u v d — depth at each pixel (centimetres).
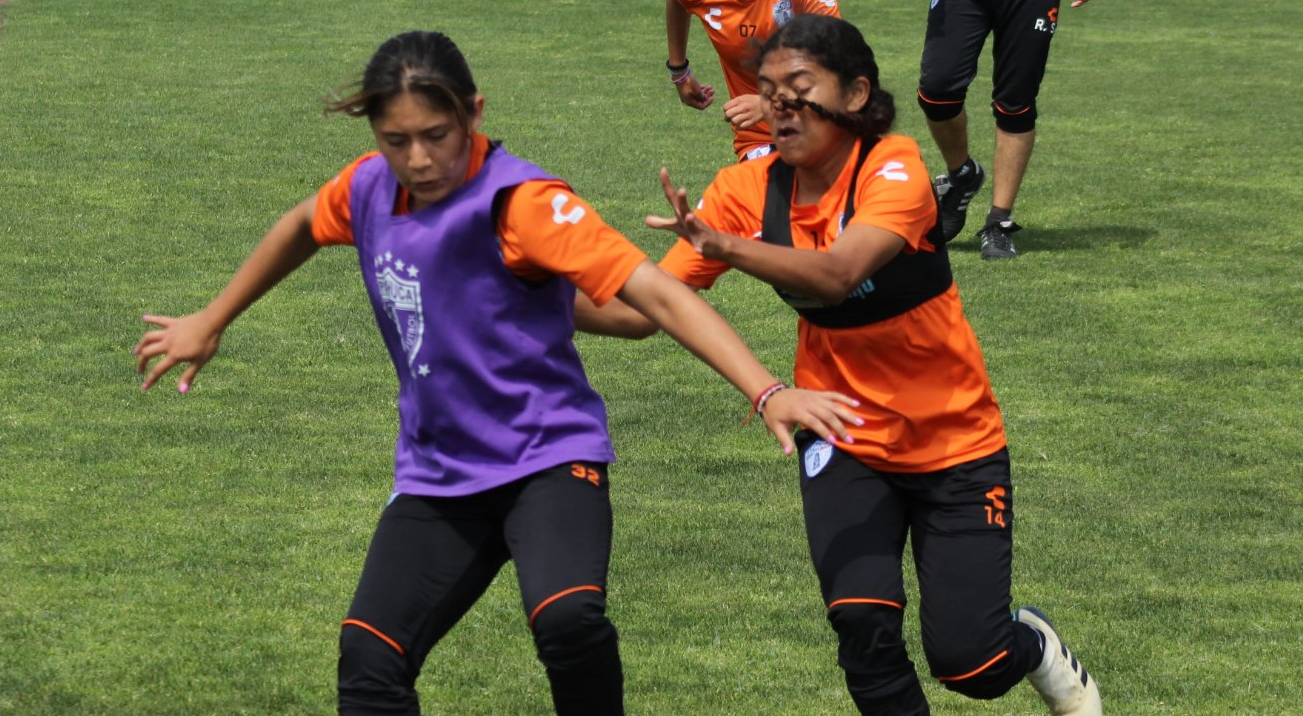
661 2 7950
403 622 1288
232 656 1767
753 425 2672
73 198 4047
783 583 2034
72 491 2261
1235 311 3356
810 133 1423
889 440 1466
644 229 3947
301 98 5453
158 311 3175
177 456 2423
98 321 3100
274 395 2739
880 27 7512
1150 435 2653
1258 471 2495
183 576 1981
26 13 7069
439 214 1284
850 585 1396
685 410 2739
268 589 1953
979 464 1476
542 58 6494
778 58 1423
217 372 2852
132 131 4847
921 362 1465
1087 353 3089
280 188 4228
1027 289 3519
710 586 2022
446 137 1250
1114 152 4988
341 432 2564
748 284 3541
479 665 1777
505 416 1312
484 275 1284
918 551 1491
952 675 1440
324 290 3391
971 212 4262
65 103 5231
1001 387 2891
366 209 1336
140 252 3600
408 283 1302
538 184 1266
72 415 2589
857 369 1476
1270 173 4688
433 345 1305
